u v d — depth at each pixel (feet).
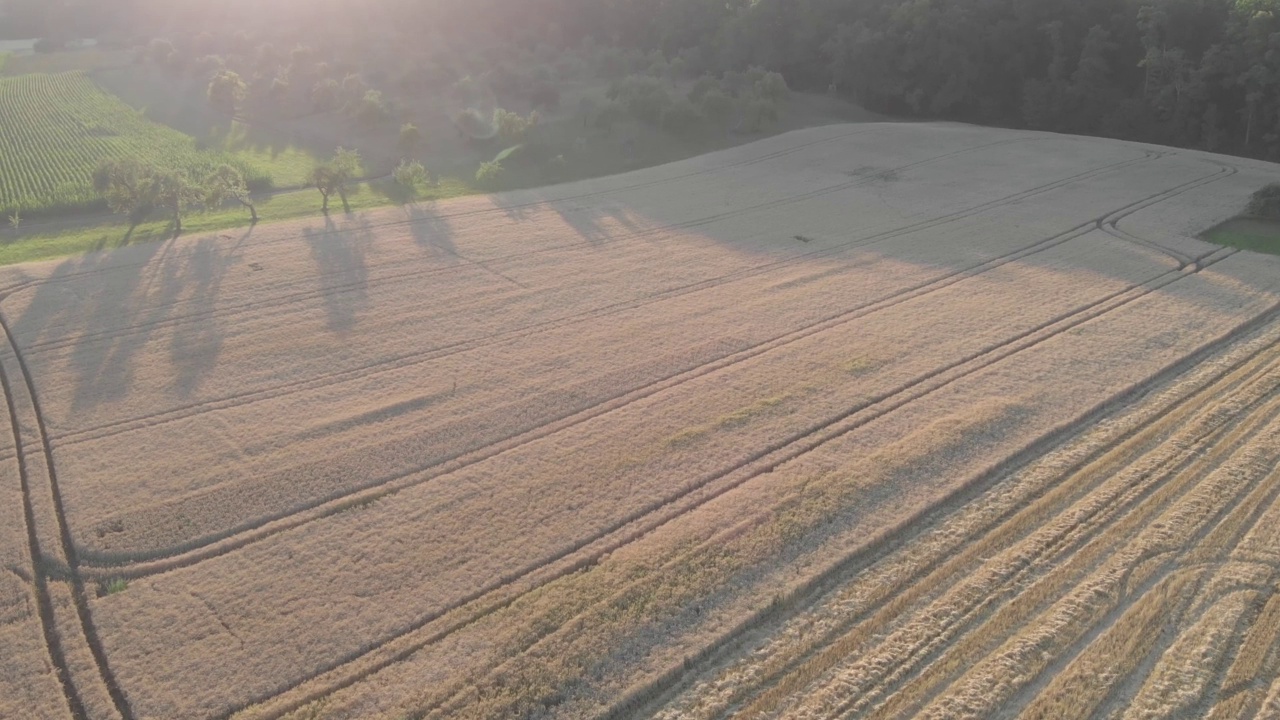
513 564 72.13
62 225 162.40
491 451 88.58
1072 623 64.44
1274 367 103.40
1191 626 64.13
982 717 56.95
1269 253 142.20
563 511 78.74
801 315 120.67
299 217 167.02
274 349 110.83
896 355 107.76
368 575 71.15
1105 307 121.19
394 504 80.23
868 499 79.00
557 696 59.21
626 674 60.75
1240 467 83.10
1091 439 88.79
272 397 99.40
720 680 60.44
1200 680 59.21
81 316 120.06
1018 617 65.26
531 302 126.31
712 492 81.05
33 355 108.88
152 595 69.51
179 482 83.41
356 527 77.10
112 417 95.09
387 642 64.54
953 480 81.61
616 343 112.57
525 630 64.85
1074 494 79.97
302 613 67.15
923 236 155.33
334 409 96.63
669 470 84.53
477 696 59.31
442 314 122.11
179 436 91.30
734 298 127.34
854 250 148.25
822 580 69.82
